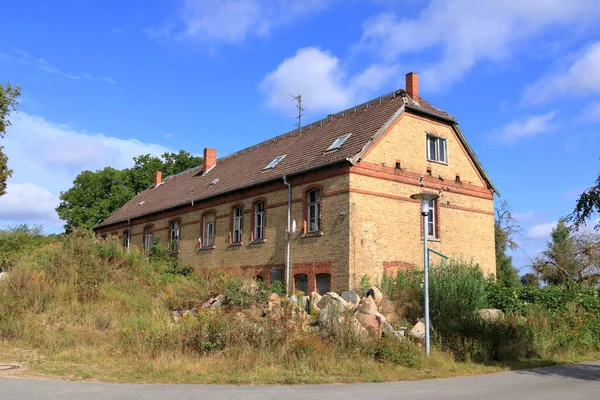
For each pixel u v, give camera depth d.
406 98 22.14
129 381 9.55
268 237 22.94
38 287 17.12
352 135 21.86
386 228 20.23
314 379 9.95
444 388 9.23
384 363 11.77
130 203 41.53
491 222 24.69
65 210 48.16
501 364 12.71
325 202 20.31
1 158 21.70
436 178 22.50
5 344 13.35
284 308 13.92
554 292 18.78
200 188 30.45
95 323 15.29
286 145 27.03
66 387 8.70
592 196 10.85
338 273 19.19
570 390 9.07
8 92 21.84
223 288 17.44
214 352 11.87
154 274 21.28
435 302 16.61
